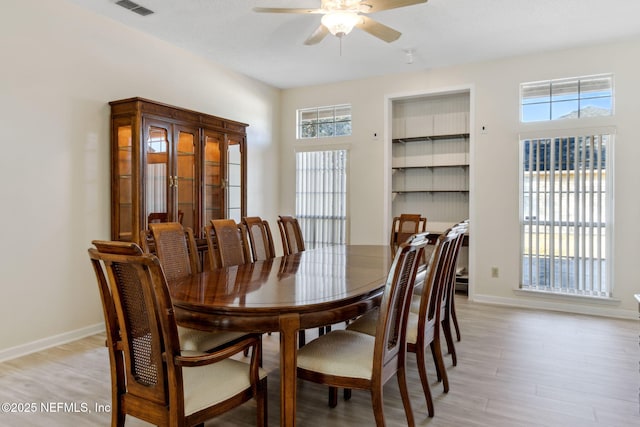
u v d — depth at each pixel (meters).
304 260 3.15
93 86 3.54
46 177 3.21
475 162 4.83
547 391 2.51
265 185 5.77
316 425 2.14
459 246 2.94
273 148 5.93
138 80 3.93
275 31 3.93
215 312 1.79
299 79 5.53
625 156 4.14
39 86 3.16
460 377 2.71
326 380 1.86
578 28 3.83
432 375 2.76
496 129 4.71
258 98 5.60
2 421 2.15
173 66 4.29
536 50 4.41
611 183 4.21
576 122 4.32
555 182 4.49
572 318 4.11
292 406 1.78
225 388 1.65
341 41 4.14
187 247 2.86
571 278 4.41
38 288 3.18
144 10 3.49
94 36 3.54
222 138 4.50
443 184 5.43
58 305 3.31
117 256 1.45
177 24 3.77
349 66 4.97
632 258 4.11
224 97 4.99
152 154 3.62
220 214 4.49
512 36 4.03
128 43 3.83
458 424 2.13
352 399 2.44
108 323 1.64
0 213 2.95
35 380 2.64
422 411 2.27
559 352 3.16
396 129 5.66
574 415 2.22
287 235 3.89
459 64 4.88
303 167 5.96
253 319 1.77
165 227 2.61
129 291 1.54
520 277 4.64
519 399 2.40
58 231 3.30
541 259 4.57
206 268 4.18
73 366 2.86
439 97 5.35
